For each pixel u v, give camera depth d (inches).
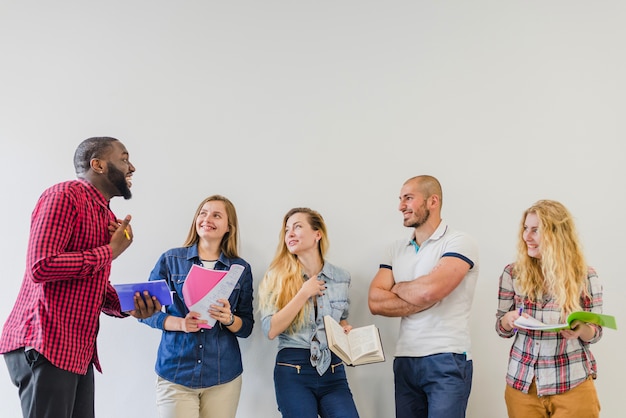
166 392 100.9
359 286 116.3
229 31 124.7
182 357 101.3
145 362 115.4
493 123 118.8
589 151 116.3
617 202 114.5
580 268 92.1
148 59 124.1
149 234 118.7
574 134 117.0
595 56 118.7
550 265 91.7
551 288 92.0
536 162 117.0
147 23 125.2
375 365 114.4
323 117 121.3
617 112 116.8
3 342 80.9
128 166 92.1
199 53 124.2
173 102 122.7
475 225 116.6
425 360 96.7
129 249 118.4
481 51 121.0
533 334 93.0
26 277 83.7
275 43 124.1
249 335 108.1
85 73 123.9
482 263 115.3
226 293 97.6
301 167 120.0
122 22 125.3
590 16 119.9
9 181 120.7
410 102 120.6
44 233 77.5
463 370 95.8
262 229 118.5
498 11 121.9
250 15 125.1
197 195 119.7
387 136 120.0
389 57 122.3
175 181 120.3
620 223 114.0
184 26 125.0
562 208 95.0
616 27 119.0
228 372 103.1
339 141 120.4
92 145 89.0
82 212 82.7
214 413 102.7
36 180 120.6
